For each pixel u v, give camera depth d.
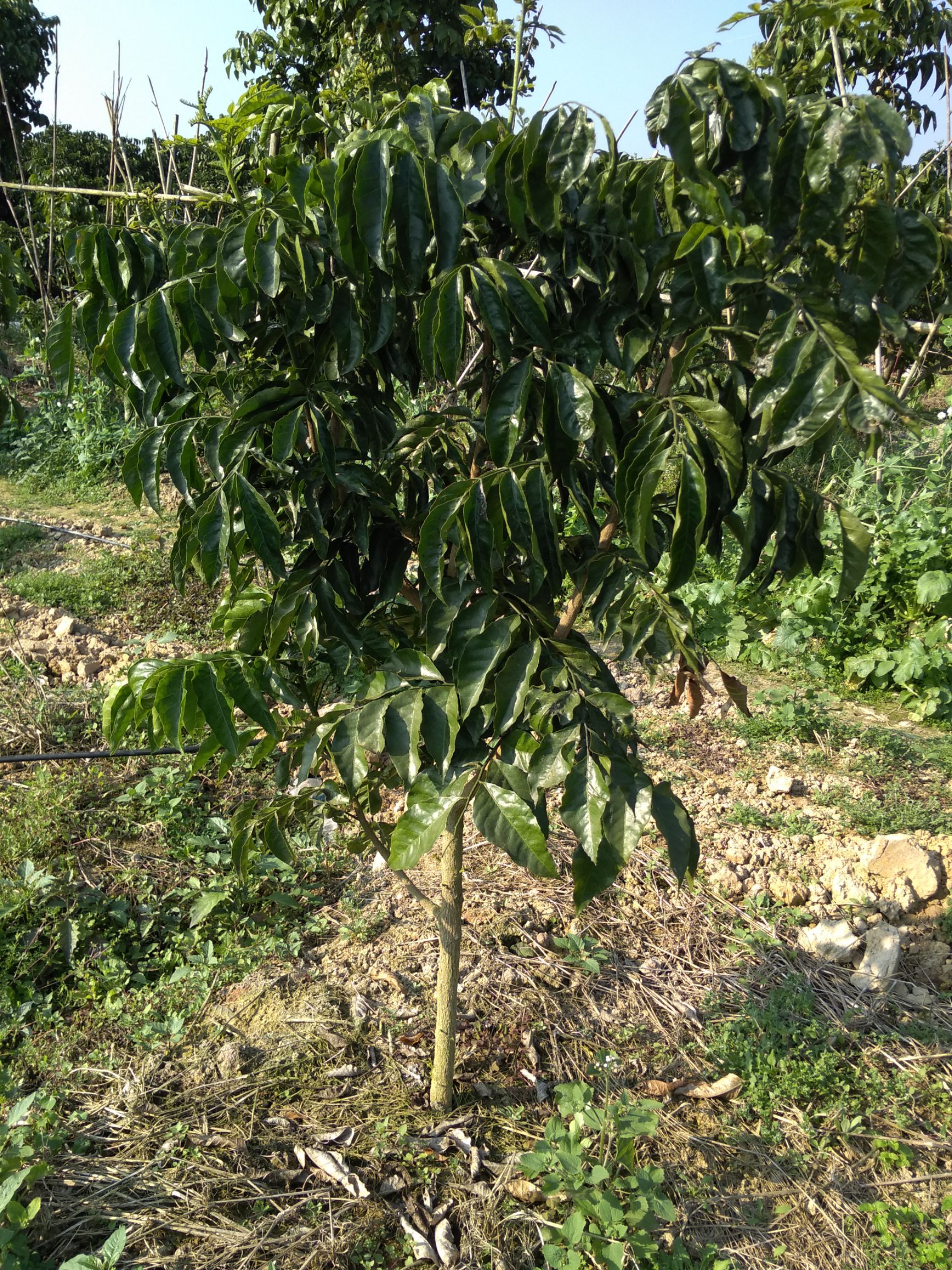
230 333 1.82
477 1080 2.94
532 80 2.01
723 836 4.38
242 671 1.93
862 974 3.54
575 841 4.20
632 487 1.67
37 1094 2.56
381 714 1.86
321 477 1.96
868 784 5.10
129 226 2.37
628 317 1.79
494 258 1.91
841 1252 2.53
